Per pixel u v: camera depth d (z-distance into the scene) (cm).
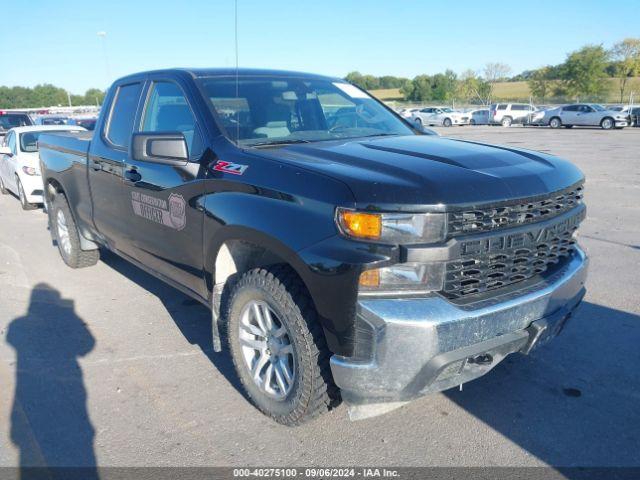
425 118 4159
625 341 426
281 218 287
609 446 304
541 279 304
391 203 254
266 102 396
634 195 1049
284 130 384
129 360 411
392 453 301
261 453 302
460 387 349
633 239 724
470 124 4106
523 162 313
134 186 421
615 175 1324
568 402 347
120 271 627
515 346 288
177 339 446
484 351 270
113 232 484
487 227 271
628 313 478
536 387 364
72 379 384
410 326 252
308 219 275
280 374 313
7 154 1051
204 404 351
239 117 372
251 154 323
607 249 676
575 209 330
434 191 258
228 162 330
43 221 944
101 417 338
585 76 5512
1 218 975
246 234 306
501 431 319
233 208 315
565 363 394
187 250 370
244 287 317
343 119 427
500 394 357
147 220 412
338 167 288
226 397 358
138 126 439
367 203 255
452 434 317
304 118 406
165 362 407
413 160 296
